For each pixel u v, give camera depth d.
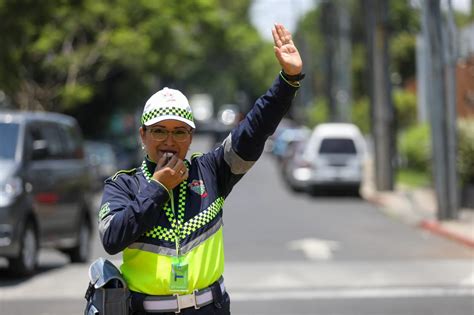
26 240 35.84
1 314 29.44
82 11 81.69
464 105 78.56
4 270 38.69
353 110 147.00
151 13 89.69
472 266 38.72
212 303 12.97
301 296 32.59
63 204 39.62
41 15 76.38
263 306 30.70
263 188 94.50
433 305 30.53
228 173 13.38
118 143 111.88
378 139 79.56
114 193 12.88
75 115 121.50
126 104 127.50
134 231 12.24
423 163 95.69
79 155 43.31
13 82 79.06
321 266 39.59
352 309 29.97
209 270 12.88
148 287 12.72
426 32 53.91
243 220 62.75
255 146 13.09
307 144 84.31
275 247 47.59
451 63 53.91
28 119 37.81
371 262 40.72
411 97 128.50
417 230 55.22
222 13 135.75
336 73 162.62
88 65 89.06
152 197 12.28
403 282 35.22
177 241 12.75
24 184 35.44
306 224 59.59
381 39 78.94
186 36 103.88
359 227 57.38
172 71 113.88
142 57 93.31
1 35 76.06
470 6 75.31
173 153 12.95
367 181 94.50
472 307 30.14
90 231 44.00
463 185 62.19
